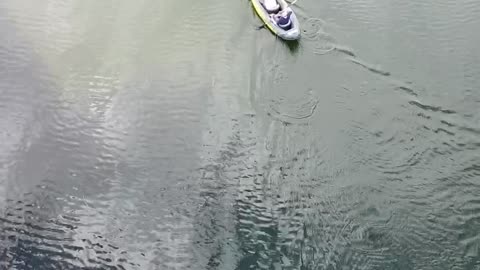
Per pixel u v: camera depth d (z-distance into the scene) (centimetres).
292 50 2809
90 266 2070
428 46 2850
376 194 2281
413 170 2369
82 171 2338
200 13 2962
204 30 2878
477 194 2291
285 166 2370
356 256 2095
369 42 2858
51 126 2472
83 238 2141
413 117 2552
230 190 2291
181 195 2273
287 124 2508
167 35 2845
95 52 2748
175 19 2923
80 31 2839
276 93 2623
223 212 2222
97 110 2534
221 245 2127
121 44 2794
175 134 2470
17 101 2545
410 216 2211
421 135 2492
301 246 2123
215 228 2175
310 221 2195
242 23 2922
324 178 2333
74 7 2950
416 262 2080
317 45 2836
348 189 2297
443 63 2772
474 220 2202
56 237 2141
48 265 2066
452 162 2403
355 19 2970
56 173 2327
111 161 2375
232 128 2492
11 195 2250
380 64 2753
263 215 2214
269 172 2350
